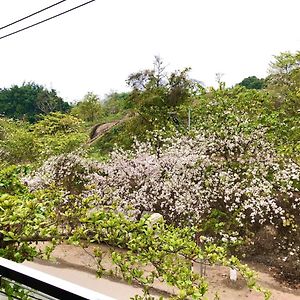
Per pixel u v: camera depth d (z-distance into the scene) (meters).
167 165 7.38
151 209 7.19
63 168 8.02
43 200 2.67
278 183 6.71
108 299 0.96
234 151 7.27
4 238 2.08
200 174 7.08
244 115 7.70
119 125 15.45
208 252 2.54
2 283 1.20
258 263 6.91
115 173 7.79
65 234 2.28
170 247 2.25
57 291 1.04
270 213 6.85
